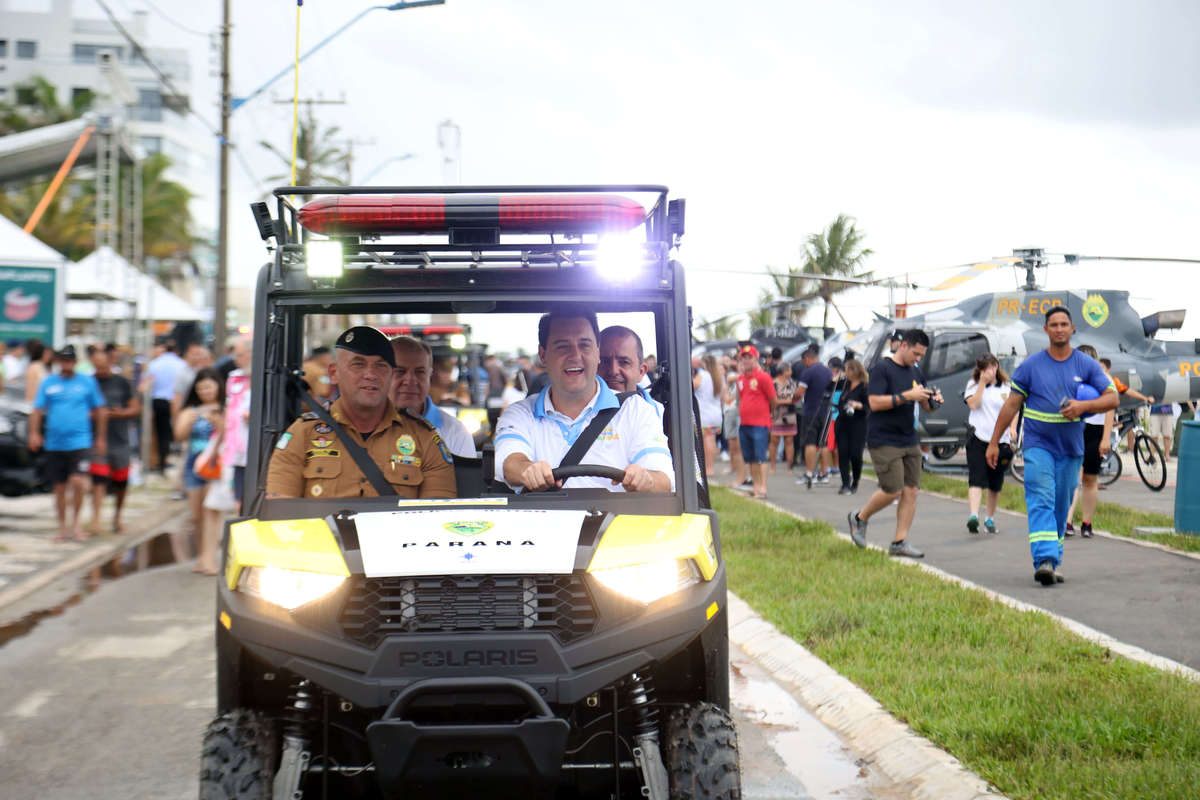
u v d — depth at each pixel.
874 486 18.72
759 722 6.25
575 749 4.01
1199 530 11.62
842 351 25.73
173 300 33.03
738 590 9.23
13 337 23.59
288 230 4.67
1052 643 7.01
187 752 5.74
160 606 9.45
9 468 14.42
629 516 4.36
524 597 3.81
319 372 5.65
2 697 6.77
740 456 18.61
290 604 3.82
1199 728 5.25
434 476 4.88
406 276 4.53
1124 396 21.36
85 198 55.00
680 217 4.61
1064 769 4.85
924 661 6.77
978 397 12.41
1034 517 9.18
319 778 4.18
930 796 4.92
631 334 5.52
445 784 3.68
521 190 4.45
